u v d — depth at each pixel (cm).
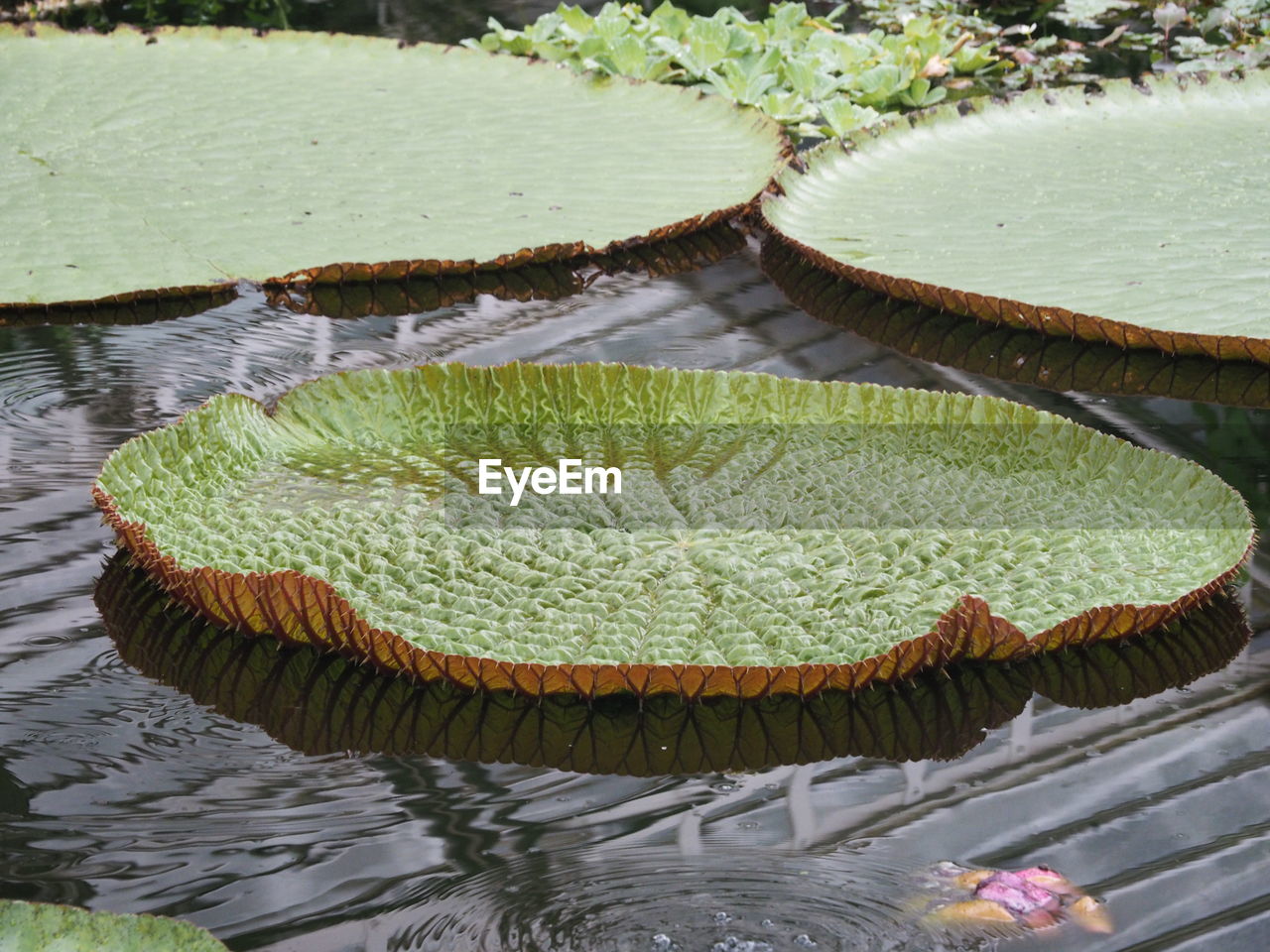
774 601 432
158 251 524
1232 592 439
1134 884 399
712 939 394
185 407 479
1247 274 514
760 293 518
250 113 600
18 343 497
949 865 401
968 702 422
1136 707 421
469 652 424
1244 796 409
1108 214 543
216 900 397
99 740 416
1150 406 482
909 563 439
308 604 427
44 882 399
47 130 583
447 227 536
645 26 698
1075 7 805
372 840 404
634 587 435
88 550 446
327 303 512
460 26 770
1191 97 613
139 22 775
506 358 493
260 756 415
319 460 462
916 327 505
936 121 590
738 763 414
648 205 548
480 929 394
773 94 610
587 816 407
